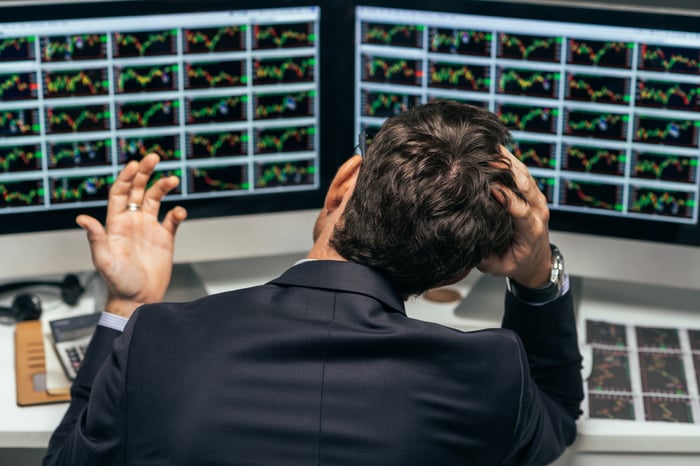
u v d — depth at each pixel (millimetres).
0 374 1558
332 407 978
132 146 1602
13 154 1556
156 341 1023
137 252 1373
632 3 1528
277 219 1705
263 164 1668
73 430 1120
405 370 1000
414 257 1017
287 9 1584
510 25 1568
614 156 1608
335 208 1158
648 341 1680
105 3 1505
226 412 974
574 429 1337
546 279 1242
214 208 1672
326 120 1666
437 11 1586
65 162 1583
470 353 1028
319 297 1025
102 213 1635
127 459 998
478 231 1016
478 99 1628
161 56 1559
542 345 1284
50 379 1528
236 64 1594
